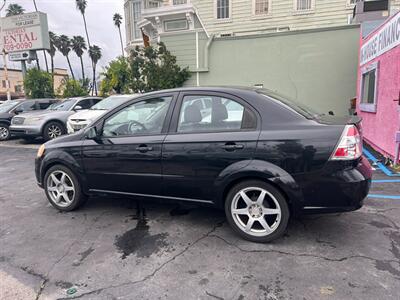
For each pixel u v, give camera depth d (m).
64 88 20.11
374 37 7.25
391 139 5.92
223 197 3.24
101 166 3.78
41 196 4.88
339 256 2.84
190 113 3.39
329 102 10.88
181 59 12.32
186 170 3.31
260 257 2.87
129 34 21.64
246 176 3.05
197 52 12.03
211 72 12.03
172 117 3.46
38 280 2.65
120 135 3.72
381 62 6.61
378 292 2.33
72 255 3.03
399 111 5.48
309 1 15.00
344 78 10.59
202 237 3.31
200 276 2.62
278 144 2.93
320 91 10.91
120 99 9.48
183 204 3.50
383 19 9.03
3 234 3.55
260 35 11.20
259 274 2.61
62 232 3.54
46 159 4.09
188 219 3.79
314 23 15.09
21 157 8.38
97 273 2.71
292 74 11.12
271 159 2.95
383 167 5.75
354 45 10.31
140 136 3.57
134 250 3.08
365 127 8.02
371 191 4.50
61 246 3.22
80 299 2.38
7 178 6.12
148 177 3.52
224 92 3.29
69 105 10.96
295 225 3.49
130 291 2.46
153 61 12.56
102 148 3.74
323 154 2.81
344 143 2.79
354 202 2.82
